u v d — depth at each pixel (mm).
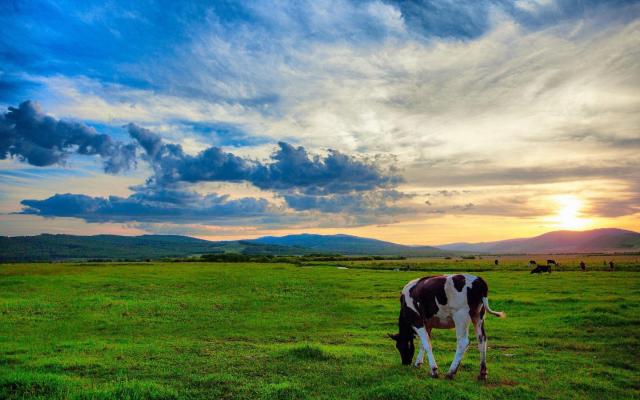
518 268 70625
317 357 12852
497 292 31484
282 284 36844
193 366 11984
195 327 20094
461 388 9742
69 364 12031
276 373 11258
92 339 17203
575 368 11867
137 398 9023
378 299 28953
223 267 64375
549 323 18516
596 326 17547
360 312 23812
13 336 17922
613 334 16109
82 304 25562
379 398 9031
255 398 9242
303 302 27875
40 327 19953
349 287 36000
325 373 11219
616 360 12672
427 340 11453
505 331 17375
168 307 25156
